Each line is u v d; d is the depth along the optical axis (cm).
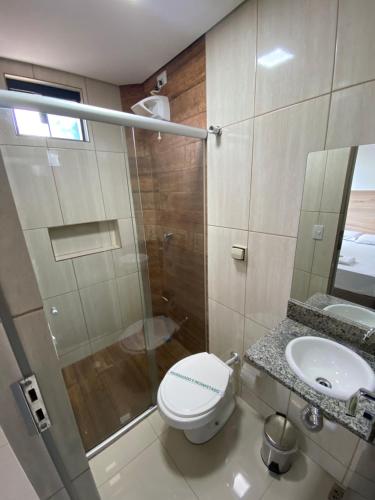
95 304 204
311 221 105
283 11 93
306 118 96
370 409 74
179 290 210
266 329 138
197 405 117
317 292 111
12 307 39
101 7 104
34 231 167
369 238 90
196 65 135
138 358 199
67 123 161
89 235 196
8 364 40
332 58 84
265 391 146
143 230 214
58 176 170
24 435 44
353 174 89
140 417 155
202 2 103
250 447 136
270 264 126
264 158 115
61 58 146
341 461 114
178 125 128
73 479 54
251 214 128
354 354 95
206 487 119
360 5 74
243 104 117
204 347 194
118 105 192
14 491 46
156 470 128
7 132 146
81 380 183
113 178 191
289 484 119
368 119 80
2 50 134
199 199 161
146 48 138
